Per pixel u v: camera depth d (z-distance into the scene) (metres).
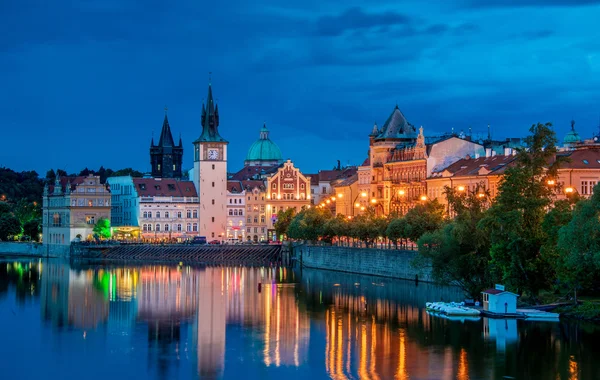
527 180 172.12
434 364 133.62
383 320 169.12
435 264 180.88
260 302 199.00
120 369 134.38
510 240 168.25
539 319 162.50
